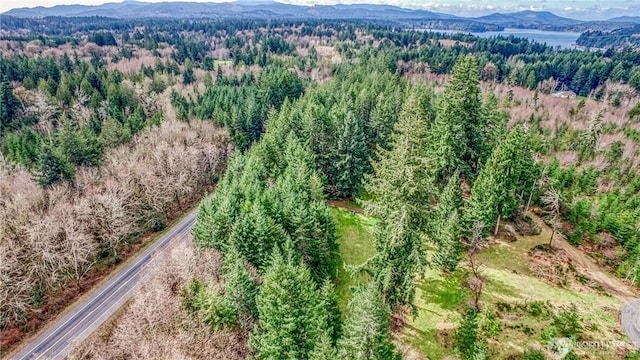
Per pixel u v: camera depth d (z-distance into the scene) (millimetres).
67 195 53625
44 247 42031
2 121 88688
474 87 43281
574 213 49750
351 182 56781
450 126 43906
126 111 97000
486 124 51031
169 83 128875
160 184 59406
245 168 55062
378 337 23984
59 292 44906
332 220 42812
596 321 34062
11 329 40031
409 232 27984
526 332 32844
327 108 73312
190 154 68062
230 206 42250
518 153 42781
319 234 41406
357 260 45875
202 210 45562
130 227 53500
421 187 27453
